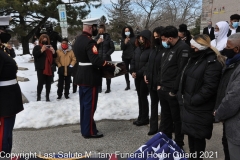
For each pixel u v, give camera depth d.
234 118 2.14
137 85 4.34
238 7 9.50
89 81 3.72
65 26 7.01
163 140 1.69
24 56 16.55
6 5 15.55
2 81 2.85
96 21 3.72
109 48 6.26
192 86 2.62
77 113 4.95
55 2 16.72
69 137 3.95
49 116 4.75
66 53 5.94
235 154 2.19
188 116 2.69
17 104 2.99
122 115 4.83
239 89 2.04
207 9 11.91
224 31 4.46
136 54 4.20
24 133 4.12
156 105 3.86
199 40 2.56
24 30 18.31
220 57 2.54
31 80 8.65
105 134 4.02
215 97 2.61
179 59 3.08
